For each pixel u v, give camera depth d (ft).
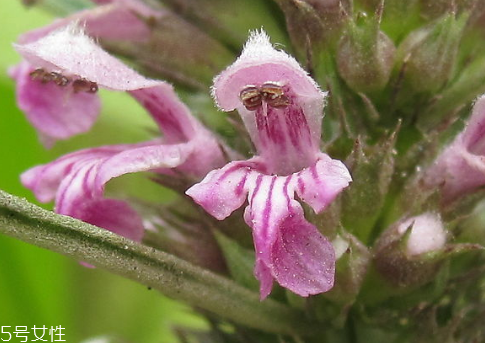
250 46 0.21
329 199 0.19
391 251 0.21
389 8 0.21
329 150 0.21
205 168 0.22
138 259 0.19
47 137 0.23
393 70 0.21
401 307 0.21
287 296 0.21
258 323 0.21
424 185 0.21
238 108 0.21
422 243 0.21
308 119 0.21
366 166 0.21
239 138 0.22
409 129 0.22
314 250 0.19
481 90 0.22
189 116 0.22
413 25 0.21
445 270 0.21
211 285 0.20
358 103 0.21
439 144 0.22
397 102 0.21
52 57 0.21
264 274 0.19
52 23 0.23
